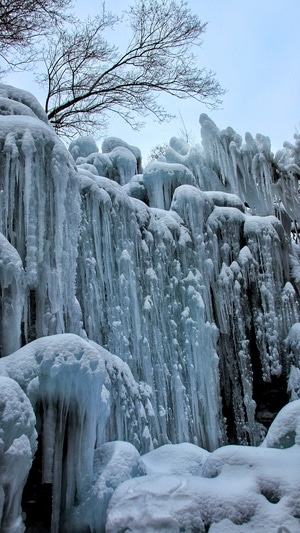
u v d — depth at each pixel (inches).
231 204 338.0
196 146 394.3
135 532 122.5
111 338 234.1
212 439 267.6
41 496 157.9
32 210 179.6
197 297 283.1
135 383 219.8
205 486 133.4
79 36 506.9
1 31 366.0
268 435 170.6
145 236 277.6
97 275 235.3
